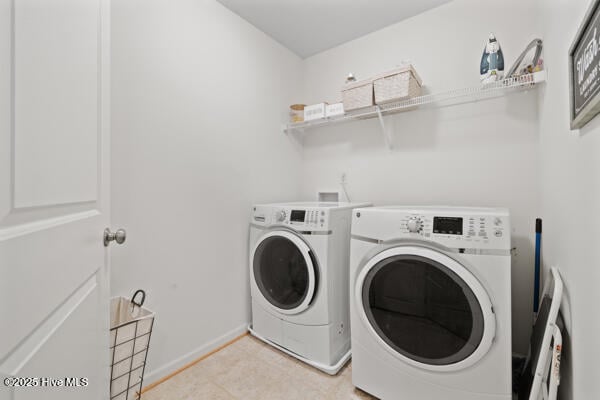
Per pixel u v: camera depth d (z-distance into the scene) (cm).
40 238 55
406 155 203
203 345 172
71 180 70
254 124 210
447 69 186
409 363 122
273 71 228
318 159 251
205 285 175
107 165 94
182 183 162
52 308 59
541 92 144
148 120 146
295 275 170
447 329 115
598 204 70
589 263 76
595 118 72
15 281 47
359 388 139
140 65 142
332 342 158
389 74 177
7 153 46
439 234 115
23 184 51
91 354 82
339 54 240
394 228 126
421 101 183
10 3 47
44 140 58
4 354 44
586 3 79
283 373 157
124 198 136
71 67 70
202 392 142
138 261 141
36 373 53
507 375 105
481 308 105
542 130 143
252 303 195
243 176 201
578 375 84
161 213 152
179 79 160
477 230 110
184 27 163
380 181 215
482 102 174
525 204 161
